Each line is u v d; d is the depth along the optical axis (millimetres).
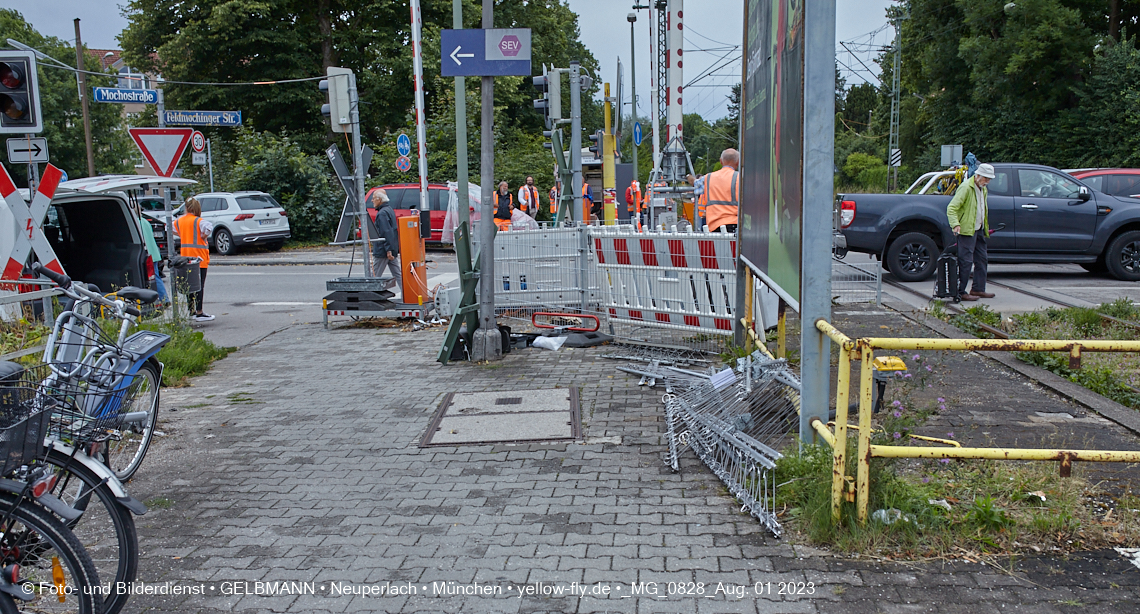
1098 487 4277
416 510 4453
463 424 5977
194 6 30750
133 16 32844
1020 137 34125
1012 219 12930
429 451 5445
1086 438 5090
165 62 31844
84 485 3424
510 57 7809
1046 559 3574
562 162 13766
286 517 4430
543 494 4590
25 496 3127
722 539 3928
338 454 5473
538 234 9195
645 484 4672
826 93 4105
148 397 5035
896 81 43250
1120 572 3443
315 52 33969
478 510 4414
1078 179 13203
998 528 3791
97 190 9625
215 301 14195
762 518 4035
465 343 8297
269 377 7922
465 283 8133
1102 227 12875
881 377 5176
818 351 4367
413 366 8102
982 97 34656
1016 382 6414
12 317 6691
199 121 19812
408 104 34625
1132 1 32438
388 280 10867
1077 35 31047
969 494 4121
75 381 3572
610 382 7004
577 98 13992
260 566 3852
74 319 4059
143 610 3477
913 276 12891
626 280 8398
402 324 10758
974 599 3285
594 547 3900
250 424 6258
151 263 10711
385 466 5191
